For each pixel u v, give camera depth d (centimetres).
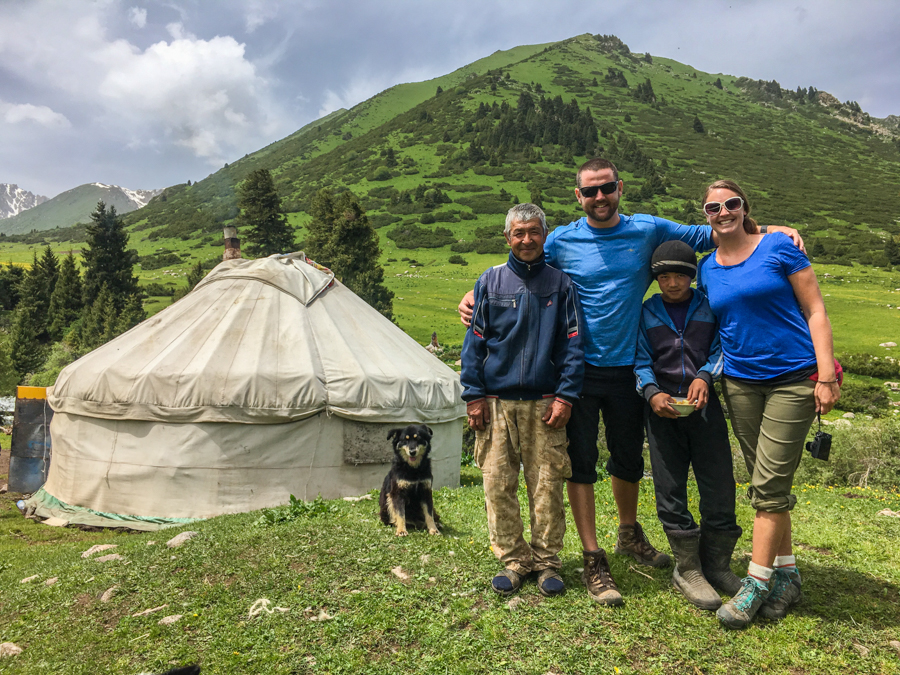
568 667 276
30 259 10544
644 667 274
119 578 438
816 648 282
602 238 342
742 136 17338
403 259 8750
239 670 296
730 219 311
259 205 5062
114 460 870
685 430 328
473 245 9131
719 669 270
